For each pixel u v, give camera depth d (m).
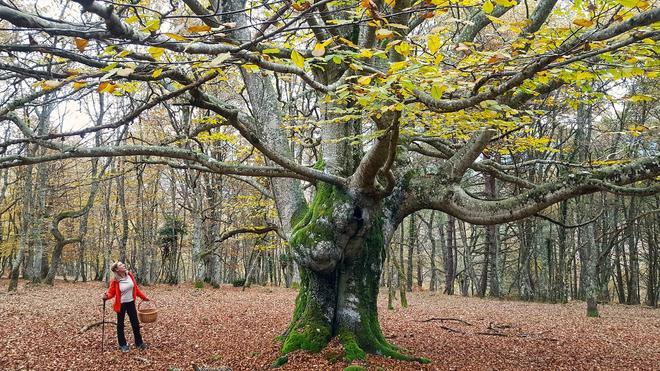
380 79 3.86
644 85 10.69
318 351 6.69
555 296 22.69
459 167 6.99
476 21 6.31
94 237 31.00
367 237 7.15
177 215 29.75
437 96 3.43
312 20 4.79
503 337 10.12
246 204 18.00
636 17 2.96
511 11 9.66
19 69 2.97
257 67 3.23
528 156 18.81
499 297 23.30
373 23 3.04
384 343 7.15
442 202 6.95
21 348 8.08
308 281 7.32
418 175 7.43
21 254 18.30
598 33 3.30
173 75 3.62
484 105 4.58
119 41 2.80
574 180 5.51
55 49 2.68
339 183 6.40
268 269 42.31
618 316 15.46
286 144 7.09
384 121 5.43
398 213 7.40
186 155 5.41
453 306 17.67
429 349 8.20
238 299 17.67
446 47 5.59
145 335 9.52
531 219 24.98
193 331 10.12
